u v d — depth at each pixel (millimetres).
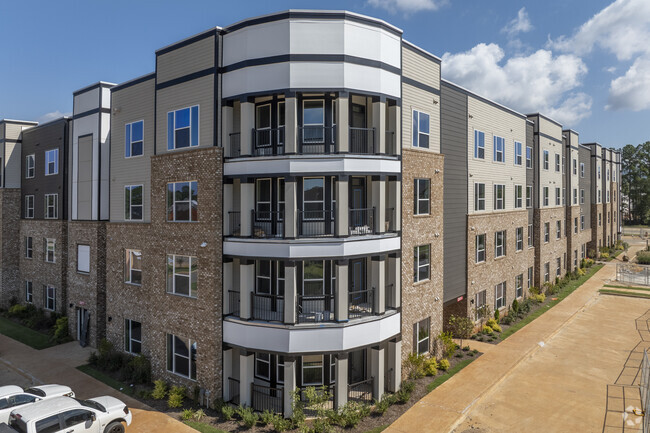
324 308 17297
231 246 16688
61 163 27766
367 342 16266
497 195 28438
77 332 25484
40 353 23359
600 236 58500
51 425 12734
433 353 21031
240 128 16906
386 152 17734
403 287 18500
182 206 18031
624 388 18359
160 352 18688
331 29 15750
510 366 20500
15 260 32500
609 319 29422
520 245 32188
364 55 16188
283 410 15562
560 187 40562
